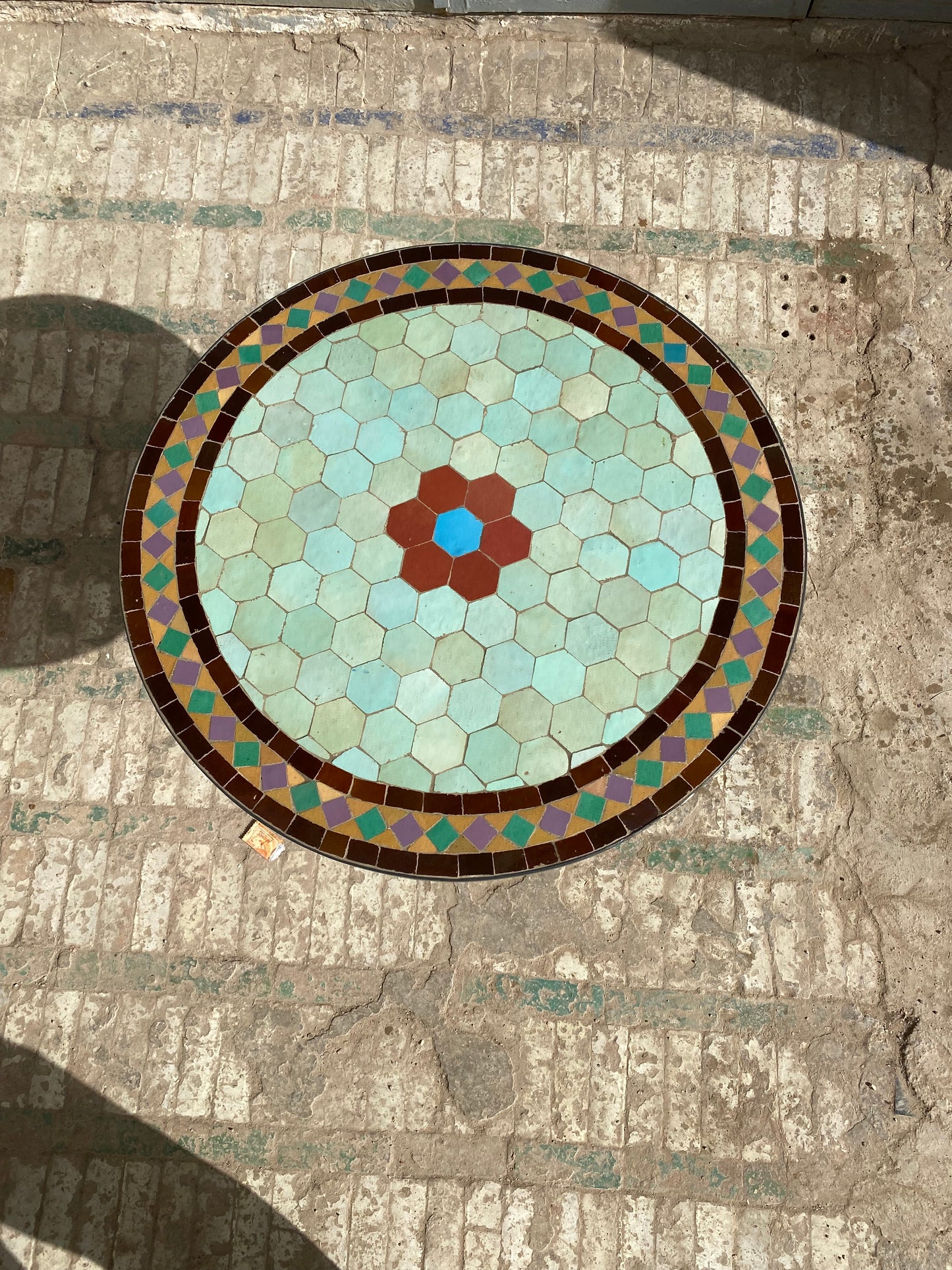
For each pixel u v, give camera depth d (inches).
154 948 48.5
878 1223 45.6
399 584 52.2
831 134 57.6
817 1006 47.4
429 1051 47.3
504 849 48.8
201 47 59.8
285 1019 47.7
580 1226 45.8
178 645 51.5
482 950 48.1
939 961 47.8
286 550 52.7
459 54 59.3
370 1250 45.7
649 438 53.7
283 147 58.0
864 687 50.5
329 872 48.9
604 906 48.4
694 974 47.8
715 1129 46.4
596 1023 47.4
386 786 49.6
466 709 50.6
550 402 54.4
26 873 49.3
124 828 49.6
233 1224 46.1
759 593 51.6
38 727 50.6
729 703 50.3
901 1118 46.4
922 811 49.2
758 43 58.9
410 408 54.5
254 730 50.4
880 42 58.6
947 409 53.7
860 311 55.2
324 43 59.7
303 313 55.8
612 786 49.4
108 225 56.8
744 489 52.8
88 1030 47.9
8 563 52.4
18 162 57.9
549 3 58.2
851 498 52.7
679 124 57.9
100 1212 46.3
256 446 54.0
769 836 49.0
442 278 56.2
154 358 55.1
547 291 55.8
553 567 52.3
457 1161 46.4
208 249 56.6
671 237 56.4
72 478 53.4
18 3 59.8
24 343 55.1
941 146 57.4
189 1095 47.2
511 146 57.8
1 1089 47.3
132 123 58.5
